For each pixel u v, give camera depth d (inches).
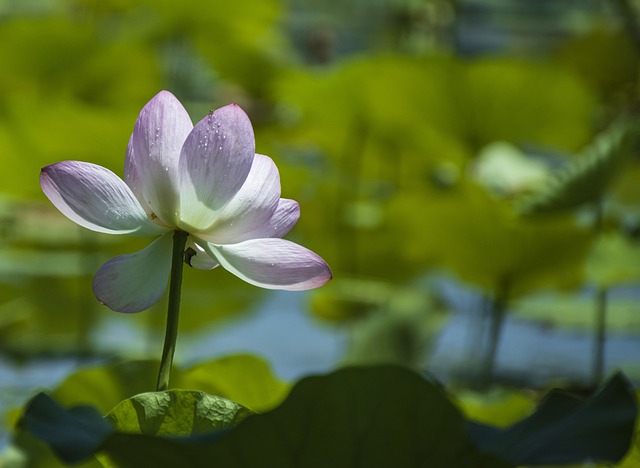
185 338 216.1
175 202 88.7
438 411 85.2
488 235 169.9
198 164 88.4
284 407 84.9
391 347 172.9
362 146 227.8
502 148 216.8
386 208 198.8
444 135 218.7
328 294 194.2
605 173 163.3
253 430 84.7
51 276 211.5
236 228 89.0
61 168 88.4
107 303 88.4
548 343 198.2
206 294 214.5
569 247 169.3
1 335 203.6
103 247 214.1
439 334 182.2
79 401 100.3
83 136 180.4
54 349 201.9
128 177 88.8
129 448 84.4
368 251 209.9
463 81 211.0
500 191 200.7
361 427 85.4
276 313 232.8
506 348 197.2
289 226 89.7
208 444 84.3
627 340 202.2
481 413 112.3
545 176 206.2
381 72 213.3
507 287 175.3
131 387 100.3
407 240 196.9
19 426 88.0
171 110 88.8
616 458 86.0
